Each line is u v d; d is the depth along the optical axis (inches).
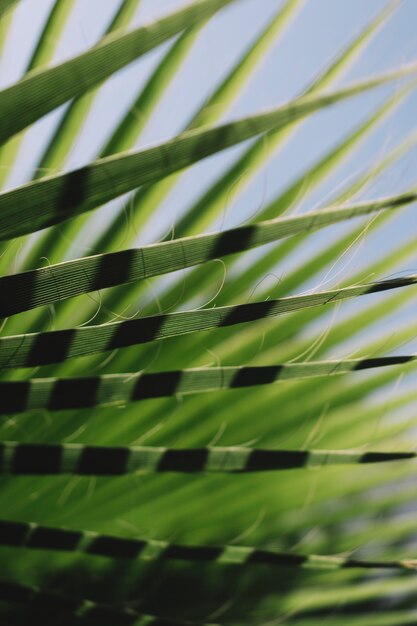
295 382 50.0
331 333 51.6
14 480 46.3
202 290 49.8
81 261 37.1
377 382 51.3
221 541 50.0
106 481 47.6
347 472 50.4
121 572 47.2
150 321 38.4
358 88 35.8
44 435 47.5
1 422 46.8
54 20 46.0
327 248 50.6
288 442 50.8
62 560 46.7
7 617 43.6
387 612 50.7
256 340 50.3
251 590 48.8
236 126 35.5
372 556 51.3
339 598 50.2
